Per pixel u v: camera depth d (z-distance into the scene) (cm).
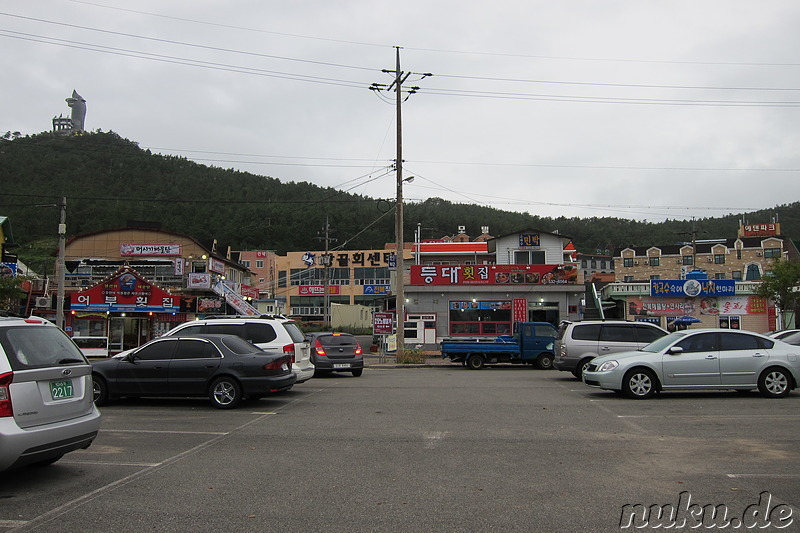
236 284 5025
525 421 1022
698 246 7869
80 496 594
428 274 3359
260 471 690
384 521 516
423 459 747
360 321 5784
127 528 500
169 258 4500
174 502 572
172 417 1086
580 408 1172
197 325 1493
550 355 2444
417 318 3344
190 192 5978
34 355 638
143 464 725
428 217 9506
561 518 525
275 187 7481
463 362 2544
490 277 3344
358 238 8644
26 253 5134
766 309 3650
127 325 2939
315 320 7662
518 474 673
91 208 5038
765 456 757
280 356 1238
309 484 634
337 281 7775
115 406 1241
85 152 5181
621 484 632
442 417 1067
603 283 7294
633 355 1348
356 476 667
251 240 7194
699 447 811
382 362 2817
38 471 693
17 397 598
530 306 3331
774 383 1298
